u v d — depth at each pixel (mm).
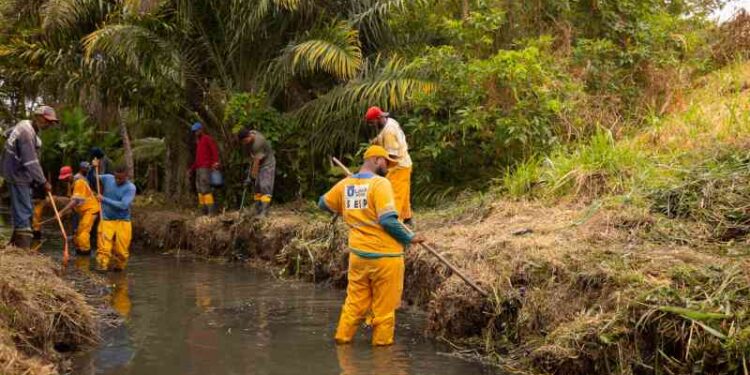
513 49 10938
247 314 6941
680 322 4441
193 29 12391
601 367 4656
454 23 10336
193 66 12508
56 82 13477
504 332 5652
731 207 6262
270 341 5930
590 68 10273
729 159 7156
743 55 11914
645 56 10555
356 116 11312
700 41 11586
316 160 12094
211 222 11391
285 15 12000
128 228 9664
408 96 10172
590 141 9211
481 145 9867
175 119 13766
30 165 8008
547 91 9375
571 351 4750
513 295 5711
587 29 11234
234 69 12508
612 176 7793
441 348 5707
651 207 6734
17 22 14180
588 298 5203
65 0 12406
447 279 6363
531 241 6406
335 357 5457
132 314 6918
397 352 5590
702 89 10773
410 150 10578
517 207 8047
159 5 11820
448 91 9977
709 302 4500
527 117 9344
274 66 12008
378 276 5738
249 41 12195
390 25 12023
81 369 5141
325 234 9156
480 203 8672
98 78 12734
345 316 5871
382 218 5629
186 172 14438
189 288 8352
